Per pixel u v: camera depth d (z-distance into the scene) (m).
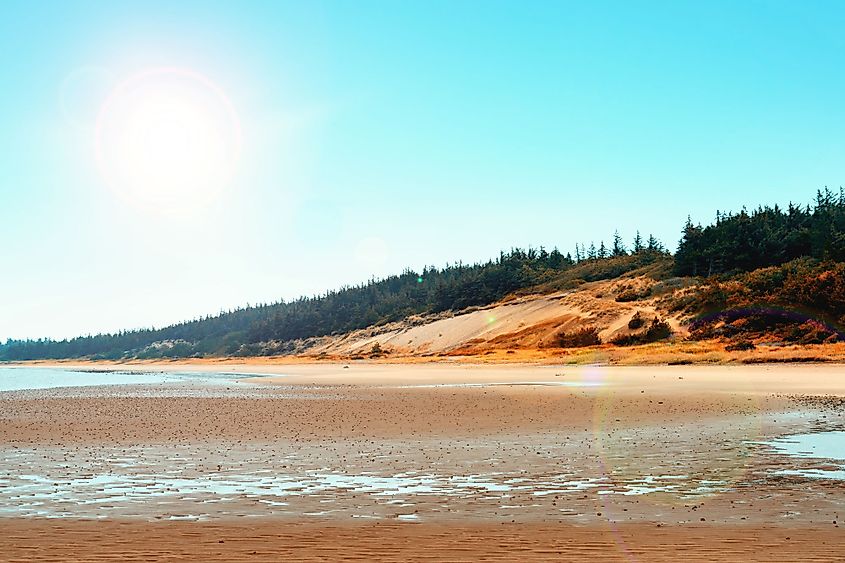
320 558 8.45
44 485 13.46
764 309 80.69
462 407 29.36
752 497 11.81
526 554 8.50
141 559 8.45
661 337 83.75
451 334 132.00
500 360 84.25
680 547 8.74
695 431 20.36
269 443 19.03
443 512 10.95
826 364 53.38
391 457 16.33
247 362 160.62
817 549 8.59
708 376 47.41
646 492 12.28
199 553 8.70
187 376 86.62
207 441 19.62
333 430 21.83
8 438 20.83
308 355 174.75
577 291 129.00
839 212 123.06
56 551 8.83
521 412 26.70
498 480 13.48
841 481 13.09
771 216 134.25
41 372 132.25
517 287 163.88
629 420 23.41
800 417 23.67
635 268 147.38
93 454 17.41
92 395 45.12
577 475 13.91
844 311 75.38
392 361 104.12
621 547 8.79
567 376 54.19
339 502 11.73
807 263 96.00
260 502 11.80
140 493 12.63
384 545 9.01
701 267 115.19
